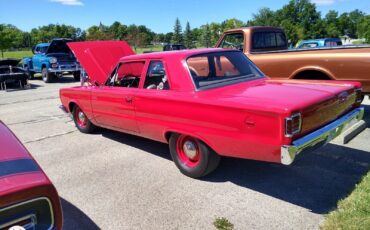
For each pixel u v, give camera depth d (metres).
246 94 3.67
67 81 17.53
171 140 4.32
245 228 3.12
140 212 3.51
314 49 5.98
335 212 3.24
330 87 3.95
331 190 3.74
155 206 3.61
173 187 4.03
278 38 8.41
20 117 8.52
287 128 3.04
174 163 4.67
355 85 4.16
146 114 4.51
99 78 6.32
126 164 4.86
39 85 15.98
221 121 3.53
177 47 27.58
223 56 4.57
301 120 3.15
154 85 4.54
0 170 2.09
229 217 3.32
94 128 6.48
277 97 3.44
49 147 5.86
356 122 4.20
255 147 3.30
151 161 4.92
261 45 7.86
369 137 5.43
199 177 4.19
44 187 2.09
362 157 4.62
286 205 3.48
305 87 3.94
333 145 5.10
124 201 3.76
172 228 3.20
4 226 1.96
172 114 4.09
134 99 4.66
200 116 3.74
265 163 4.59
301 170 4.31
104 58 6.50
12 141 2.52
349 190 3.71
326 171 4.24
